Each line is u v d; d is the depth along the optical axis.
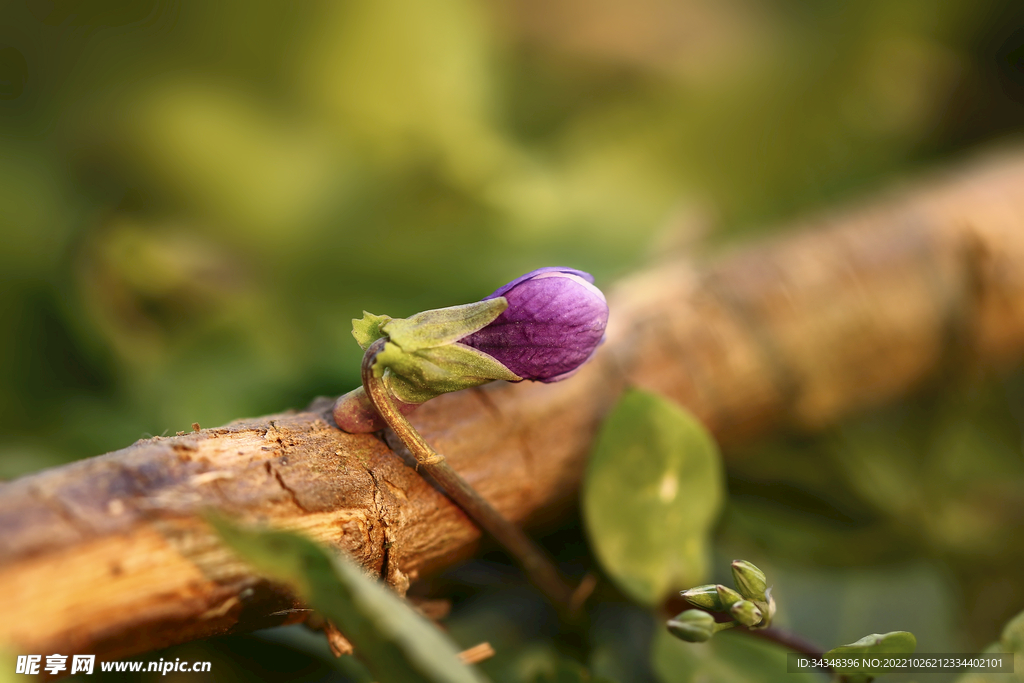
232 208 0.25
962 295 0.24
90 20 0.25
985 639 0.23
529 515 0.21
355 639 0.19
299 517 0.19
